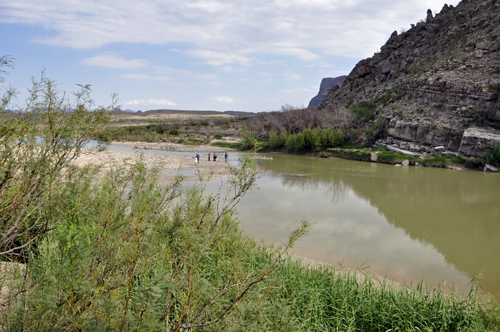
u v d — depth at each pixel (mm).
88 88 2520
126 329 2057
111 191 2715
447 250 12781
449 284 9812
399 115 51688
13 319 2066
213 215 4137
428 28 90688
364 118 64062
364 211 18406
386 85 79562
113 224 2434
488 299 8781
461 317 5910
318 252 11758
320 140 54812
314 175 32344
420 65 73312
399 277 10102
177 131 85562
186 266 2865
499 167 37594
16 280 2336
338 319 5742
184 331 2537
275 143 59344
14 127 2189
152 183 2922
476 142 40344
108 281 2174
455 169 38938
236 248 4164
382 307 6062
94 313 2137
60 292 1970
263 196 21250
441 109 51188
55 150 2422
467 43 66438
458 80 52375
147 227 2611
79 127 2494
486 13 75375
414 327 5734
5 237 2166
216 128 100500
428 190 25453
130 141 71875
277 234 13242
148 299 2152
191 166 32312
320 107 98250
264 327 2648
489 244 13625
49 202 2387
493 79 47406
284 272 6605
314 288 6395
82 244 2037
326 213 17484
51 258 2289
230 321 2521
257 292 2926
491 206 20469
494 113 44156
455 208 19859
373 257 11633
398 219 17109
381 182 28781
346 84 101812
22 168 2432
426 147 45625
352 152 49375
